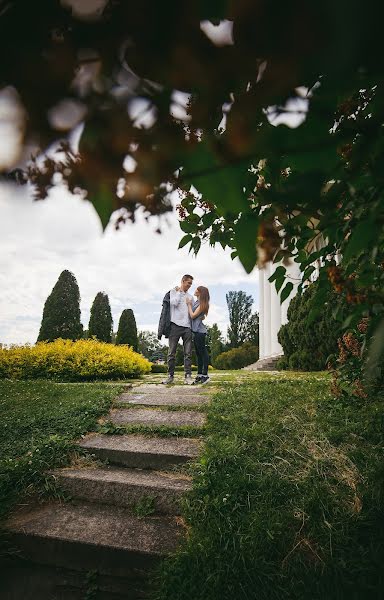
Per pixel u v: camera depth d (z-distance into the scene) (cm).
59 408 449
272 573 194
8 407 473
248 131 42
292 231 91
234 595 186
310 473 268
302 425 341
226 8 34
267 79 37
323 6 31
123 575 225
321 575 186
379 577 182
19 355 832
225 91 40
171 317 602
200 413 418
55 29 36
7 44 35
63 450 339
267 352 1752
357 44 31
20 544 242
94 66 37
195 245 158
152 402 462
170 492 274
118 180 42
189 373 605
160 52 36
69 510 274
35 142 38
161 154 41
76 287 1552
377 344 68
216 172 42
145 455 328
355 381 323
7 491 285
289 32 33
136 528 250
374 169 50
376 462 265
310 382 502
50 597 218
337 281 104
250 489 258
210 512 241
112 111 39
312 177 48
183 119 42
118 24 35
